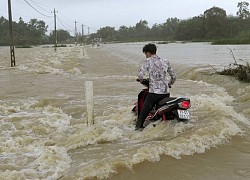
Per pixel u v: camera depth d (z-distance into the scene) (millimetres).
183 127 6516
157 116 6797
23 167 5105
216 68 16188
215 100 9250
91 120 7230
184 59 26391
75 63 25625
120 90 12211
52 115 8555
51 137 6766
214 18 111312
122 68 21359
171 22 158500
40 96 11344
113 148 5809
